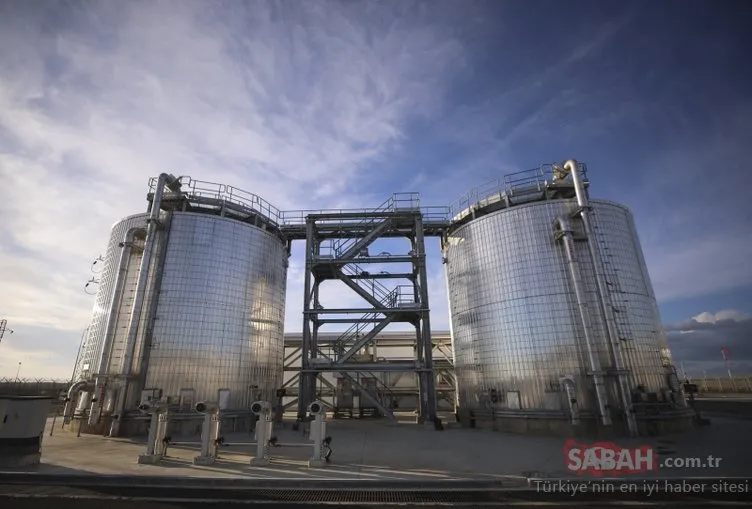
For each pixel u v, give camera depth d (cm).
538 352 2166
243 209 2677
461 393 2577
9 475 1133
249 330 2459
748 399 4034
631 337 2105
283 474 1173
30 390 4244
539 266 2286
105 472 1187
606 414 1908
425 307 2755
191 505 930
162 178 2367
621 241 2297
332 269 2930
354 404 3481
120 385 2050
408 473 1184
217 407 1424
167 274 2294
